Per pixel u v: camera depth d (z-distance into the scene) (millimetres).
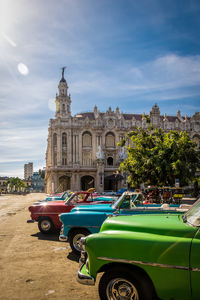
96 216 8727
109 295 4859
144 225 5309
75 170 65750
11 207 30469
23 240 11430
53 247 10203
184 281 4441
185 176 24750
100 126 69188
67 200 13438
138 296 4633
